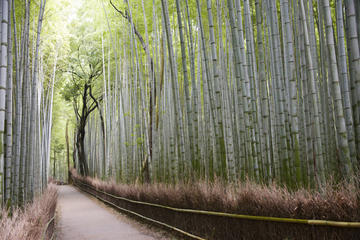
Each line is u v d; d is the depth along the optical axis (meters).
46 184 10.65
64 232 6.36
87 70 16.69
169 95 7.32
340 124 3.01
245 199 3.41
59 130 25.80
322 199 2.58
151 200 6.44
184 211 4.80
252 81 4.59
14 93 5.32
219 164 4.95
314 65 3.97
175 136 7.55
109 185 11.62
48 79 10.54
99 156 18.22
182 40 5.44
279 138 4.08
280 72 4.00
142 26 9.64
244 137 4.54
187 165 6.04
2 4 3.46
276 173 4.37
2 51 3.40
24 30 5.14
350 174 2.91
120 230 6.27
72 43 15.52
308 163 3.54
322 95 4.07
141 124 10.13
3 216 2.94
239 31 4.40
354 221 2.25
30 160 5.98
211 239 4.01
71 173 29.91
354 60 2.90
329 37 3.10
